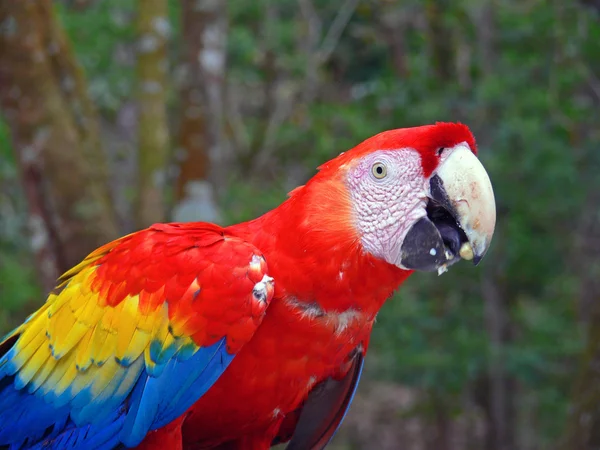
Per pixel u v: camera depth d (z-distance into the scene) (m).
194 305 2.61
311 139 7.72
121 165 8.44
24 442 2.82
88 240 4.19
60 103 4.20
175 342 2.62
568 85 6.64
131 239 2.80
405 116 6.98
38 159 4.14
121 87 7.63
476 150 2.66
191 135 5.38
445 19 7.07
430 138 2.58
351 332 2.71
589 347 4.30
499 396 7.77
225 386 2.71
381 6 7.81
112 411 2.68
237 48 7.91
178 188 5.38
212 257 2.64
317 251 2.60
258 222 2.84
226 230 2.86
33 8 4.14
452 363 6.91
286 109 8.23
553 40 6.86
